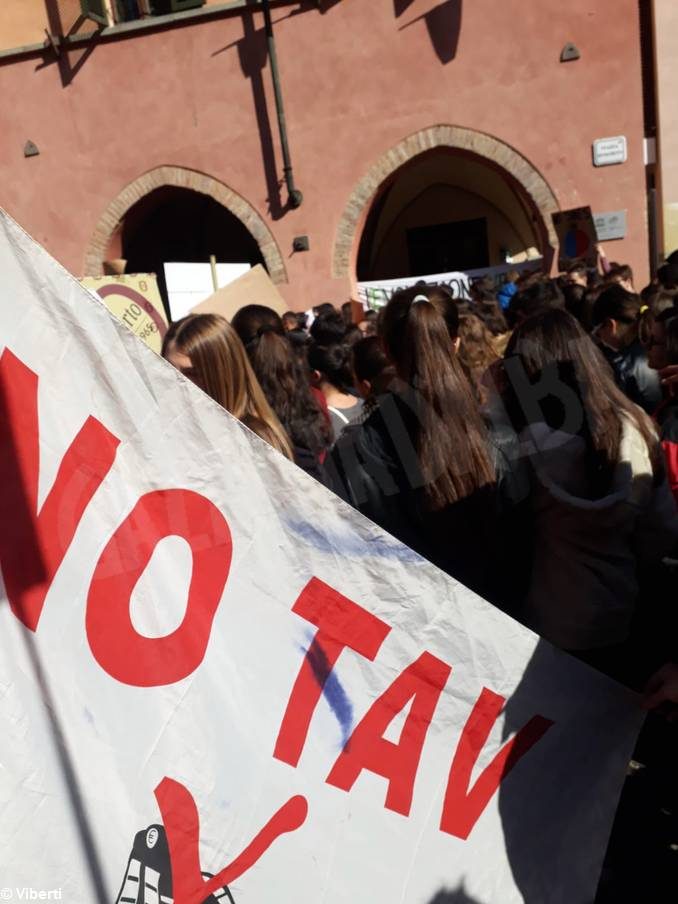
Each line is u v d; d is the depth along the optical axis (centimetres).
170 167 1160
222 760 169
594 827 203
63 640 159
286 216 1141
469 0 1060
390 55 1088
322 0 1084
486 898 192
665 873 272
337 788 181
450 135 1093
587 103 1059
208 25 1115
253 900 170
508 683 199
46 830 153
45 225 1207
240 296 612
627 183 1066
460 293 1016
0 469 158
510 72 1069
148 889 159
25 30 1168
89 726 159
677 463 233
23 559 158
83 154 1179
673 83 1052
